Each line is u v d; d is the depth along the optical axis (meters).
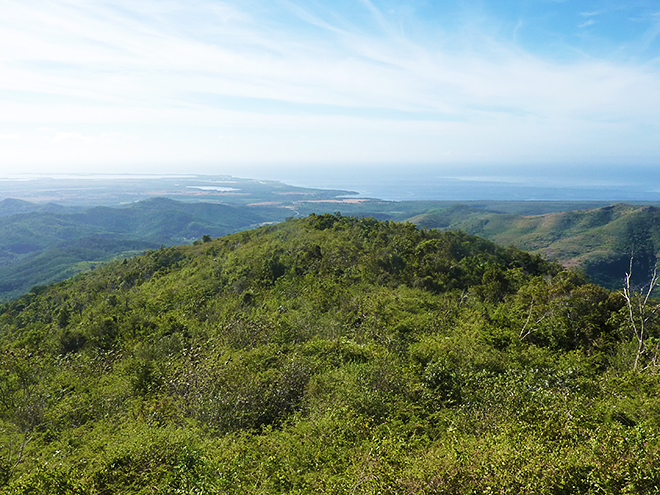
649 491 5.13
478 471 5.87
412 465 6.55
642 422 6.89
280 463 7.56
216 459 7.73
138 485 7.39
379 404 9.81
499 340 14.35
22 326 32.75
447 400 10.20
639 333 14.62
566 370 10.91
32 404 12.59
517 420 7.91
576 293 17.25
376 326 17.72
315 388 11.24
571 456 5.95
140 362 14.95
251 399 10.66
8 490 7.28
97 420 11.66
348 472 6.76
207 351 15.73
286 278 28.12
